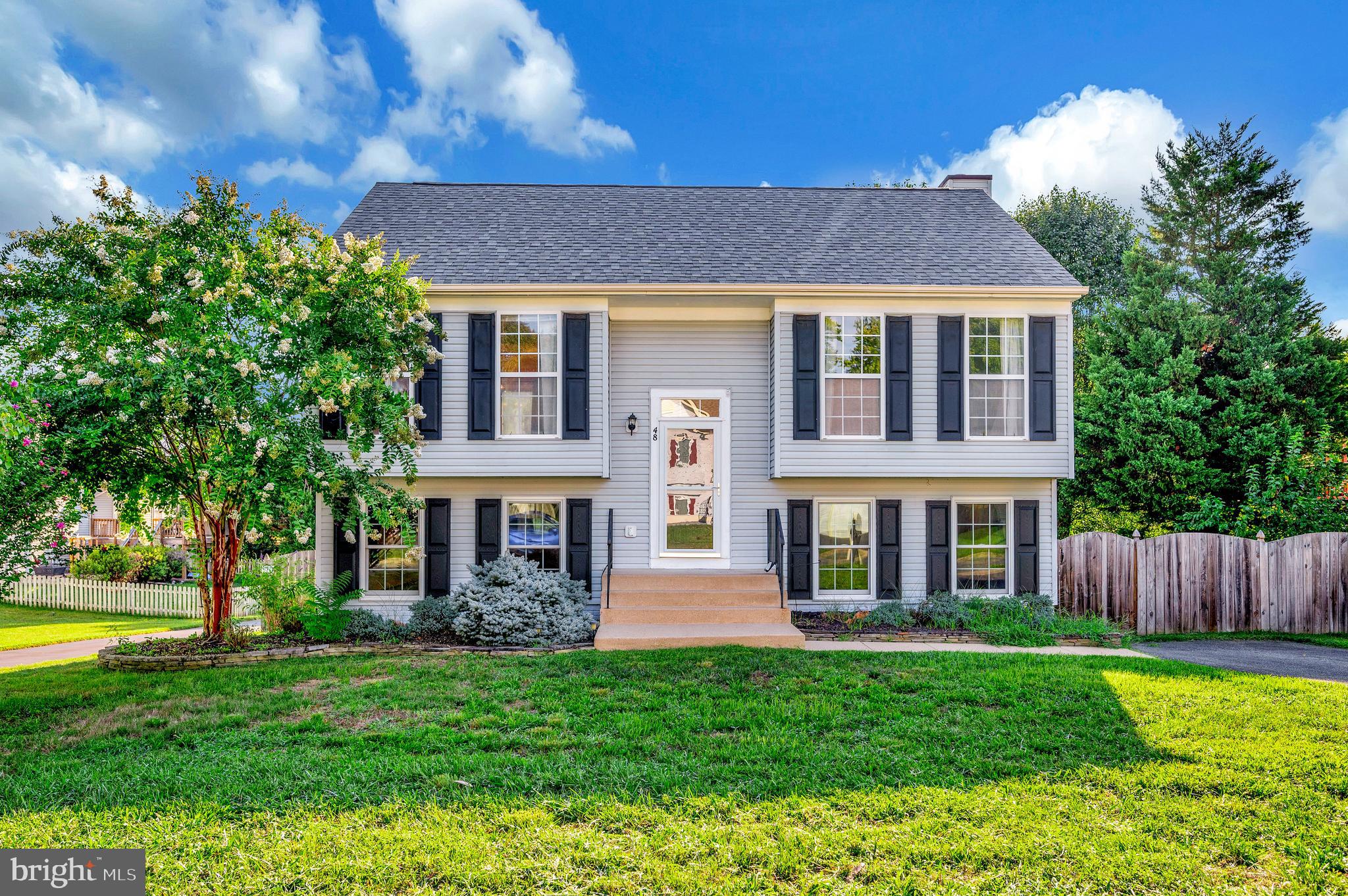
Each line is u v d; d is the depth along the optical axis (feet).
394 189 45.88
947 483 38.09
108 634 42.50
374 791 15.12
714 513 38.55
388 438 29.48
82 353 26.32
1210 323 55.36
